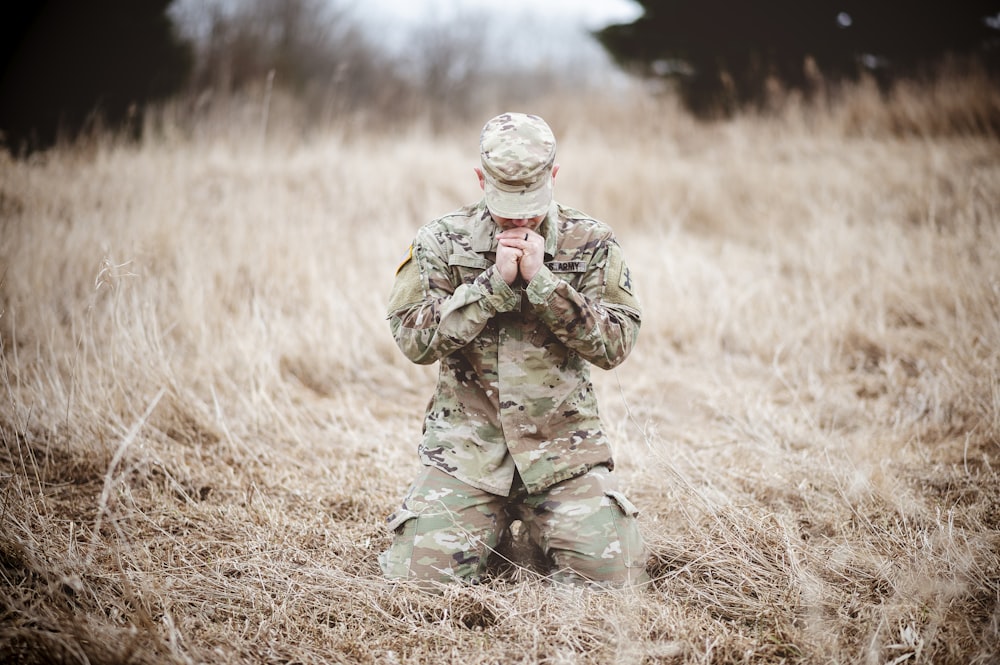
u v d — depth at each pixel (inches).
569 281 103.5
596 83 533.6
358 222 292.7
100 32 461.7
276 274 219.8
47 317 178.9
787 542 104.1
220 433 149.8
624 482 131.9
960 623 90.1
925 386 168.1
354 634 90.7
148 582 94.8
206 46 621.9
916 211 288.8
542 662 85.9
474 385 103.7
